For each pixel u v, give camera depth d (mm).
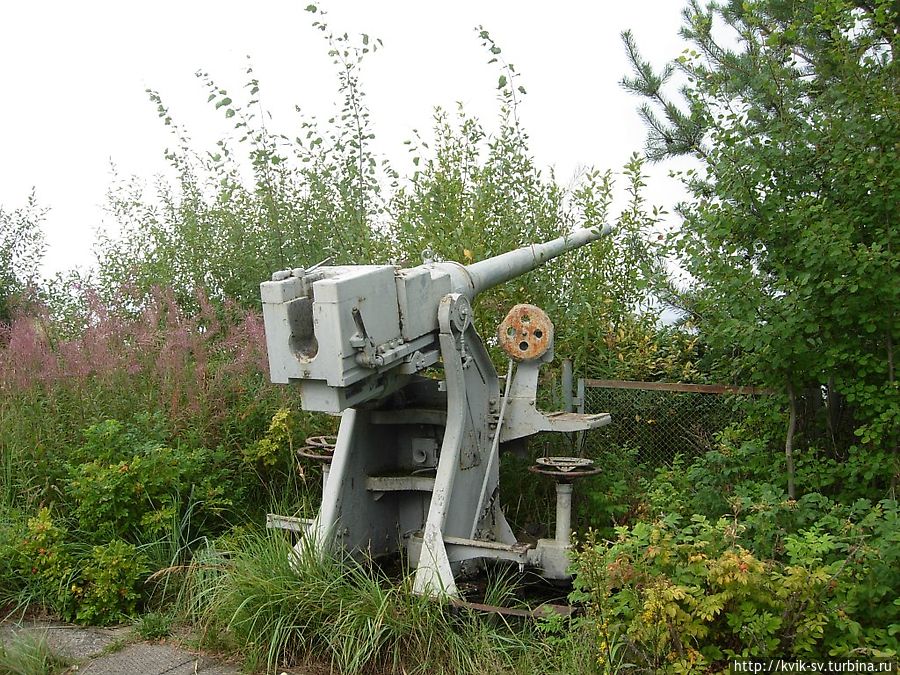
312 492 6012
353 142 7316
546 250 5922
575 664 3623
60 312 8234
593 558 3727
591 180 7035
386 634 4016
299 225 7516
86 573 4754
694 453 6344
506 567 4812
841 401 5344
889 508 3807
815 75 5707
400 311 4262
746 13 5426
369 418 5008
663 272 6289
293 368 3971
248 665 4066
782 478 4898
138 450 5473
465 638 4039
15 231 10633
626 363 6793
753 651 3266
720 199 5035
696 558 3441
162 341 6824
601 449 6465
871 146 4613
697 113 5090
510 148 6758
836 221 4582
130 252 9055
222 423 6160
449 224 6457
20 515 5289
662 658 3449
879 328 4695
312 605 4176
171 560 5062
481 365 4961
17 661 4027
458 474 4645
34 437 5871
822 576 3285
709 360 6637
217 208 8242
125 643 4410
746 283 4766
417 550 5074
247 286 7633
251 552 4746
